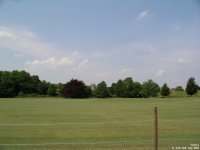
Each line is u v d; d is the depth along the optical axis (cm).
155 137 1231
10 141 1875
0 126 2553
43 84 14900
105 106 6034
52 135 2119
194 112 4350
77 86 13250
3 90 14125
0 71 14688
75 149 1557
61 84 14188
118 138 1988
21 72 14862
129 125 2638
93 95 13888
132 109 5078
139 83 14500
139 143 1711
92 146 1630
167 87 14275
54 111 4516
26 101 8462
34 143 1788
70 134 2164
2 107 5484
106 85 14075
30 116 3681
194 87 14162
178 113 4172
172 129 2356
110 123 2811
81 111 4559
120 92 14288
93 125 2658
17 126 2564
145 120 3156
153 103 7425
